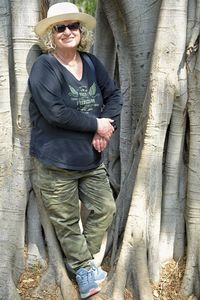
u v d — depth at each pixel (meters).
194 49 4.41
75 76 3.95
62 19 3.81
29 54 4.30
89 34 4.10
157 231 4.65
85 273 4.28
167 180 4.72
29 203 4.57
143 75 4.88
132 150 4.86
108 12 5.19
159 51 4.45
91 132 4.03
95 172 4.21
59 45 3.88
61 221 4.18
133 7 4.77
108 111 4.20
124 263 4.53
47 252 4.61
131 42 4.89
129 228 4.58
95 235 4.34
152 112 4.51
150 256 4.64
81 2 10.86
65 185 4.08
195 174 4.61
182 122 4.59
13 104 4.44
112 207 4.30
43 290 4.43
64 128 3.94
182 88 4.47
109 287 4.49
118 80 5.77
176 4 4.36
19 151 4.44
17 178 4.46
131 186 4.78
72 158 3.99
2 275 4.43
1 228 4.47
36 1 4.27
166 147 4.68
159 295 4.58
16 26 4.27
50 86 3.80
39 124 4.01
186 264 4.70
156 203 4.62
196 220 4.65
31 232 4.60
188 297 4.61
